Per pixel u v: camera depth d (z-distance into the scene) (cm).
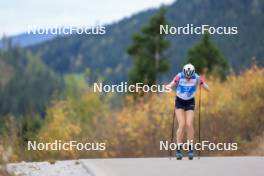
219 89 4625
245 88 4703
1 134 4044
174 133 4353
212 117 4403
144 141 4331
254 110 4441
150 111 4441
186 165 2936
